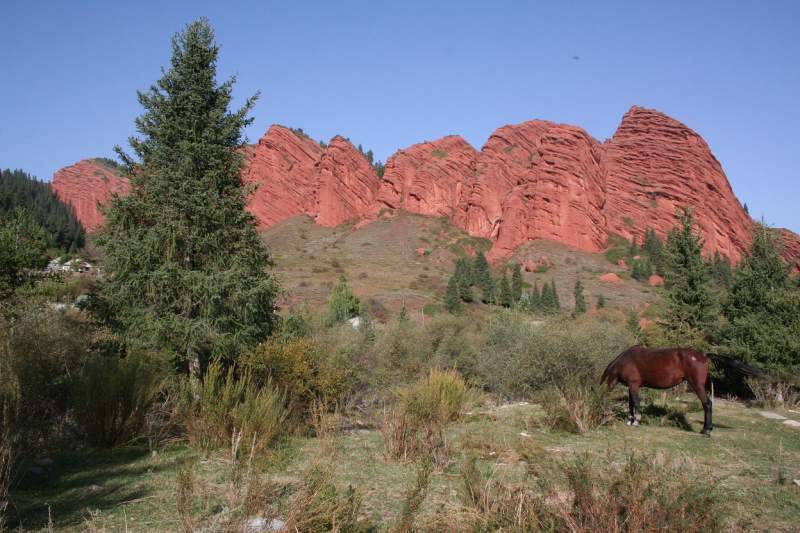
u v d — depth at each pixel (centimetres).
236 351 1254
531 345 1507
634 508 382
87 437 791
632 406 1012
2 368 764
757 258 1666
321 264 9788
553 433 926
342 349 1570
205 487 570
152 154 1308
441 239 12156
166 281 1223
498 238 11662
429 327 2572
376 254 11150
